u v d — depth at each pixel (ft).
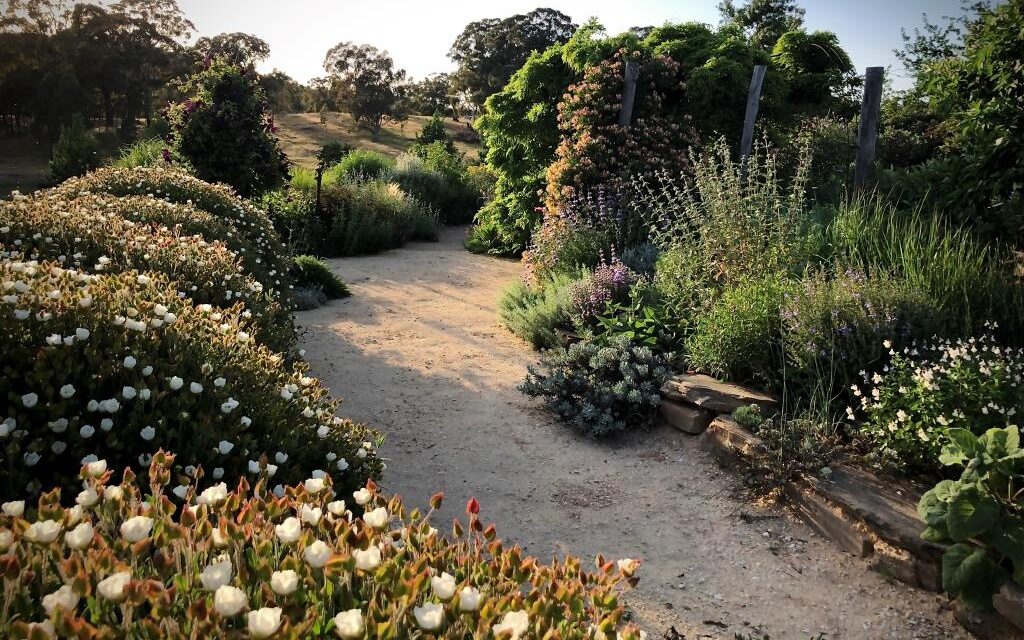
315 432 9.04
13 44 151.64
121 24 171.32
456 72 249.96
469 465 13.94
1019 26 15.47
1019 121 15.83
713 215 20.62
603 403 15.74
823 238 20.72
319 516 5.07
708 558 10.92
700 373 16.76
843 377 14.30
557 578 5.43
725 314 16.30
